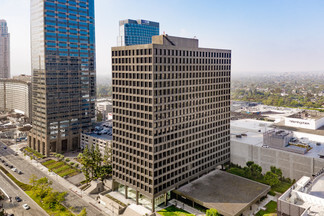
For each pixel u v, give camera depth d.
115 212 133.25
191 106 149.50
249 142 182.00
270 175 152.62
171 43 142.12
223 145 177.00
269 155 167.38
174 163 141.62
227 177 160.38
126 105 139.75
